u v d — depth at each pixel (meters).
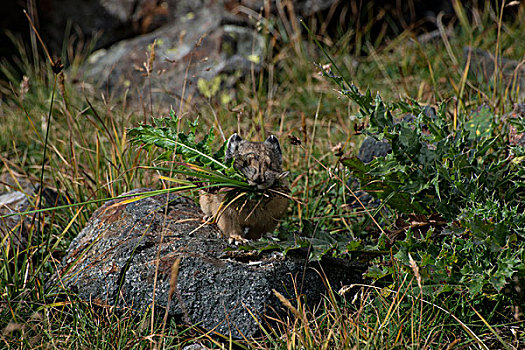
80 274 7.77
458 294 7.41
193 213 8.50
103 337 7.06
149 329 7.23
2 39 19.02
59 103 13.40
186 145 7.88
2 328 7.20
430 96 12.73
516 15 18.67
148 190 8.82
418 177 7.79
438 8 18.58
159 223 8.08
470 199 7.53
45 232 9.49
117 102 15.97
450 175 7.79
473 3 18.73
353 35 18.14
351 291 7.69
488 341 7.02
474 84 12.98
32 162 12.78
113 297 7.49
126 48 17.62
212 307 7.20
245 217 7.76
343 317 7.23
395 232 7.87
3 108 15.64
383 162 7.86
